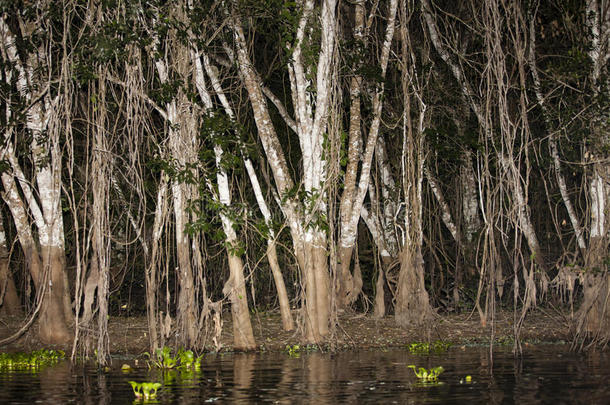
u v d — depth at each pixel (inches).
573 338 725.3
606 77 713.6
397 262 843.4
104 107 625.0
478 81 916.0
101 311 585.6
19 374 537.6
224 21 685.3
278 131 915.4
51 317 706.2
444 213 961.5
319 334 705.0
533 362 569.6
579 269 730.8
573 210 821.2
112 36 608.4
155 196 811.4
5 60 658.8
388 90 879.7
